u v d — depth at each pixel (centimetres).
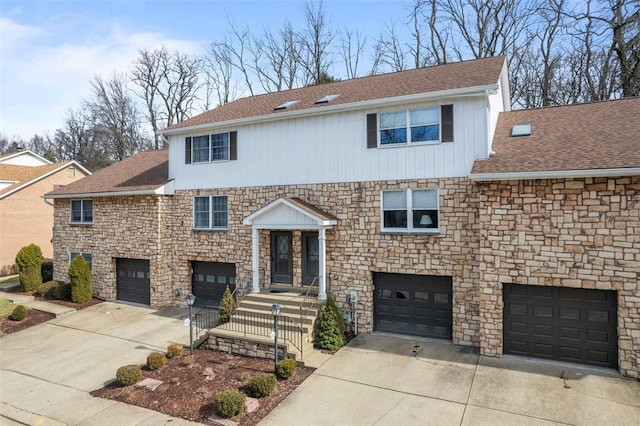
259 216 1422
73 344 1338
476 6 2692
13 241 2820
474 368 1016
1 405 948
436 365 1044
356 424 796
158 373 1074
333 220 1343
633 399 845
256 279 1455
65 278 2053
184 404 907
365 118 1328
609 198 955
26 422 870
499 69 1301
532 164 1035
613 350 988
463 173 1184
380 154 1302
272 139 1508
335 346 1170
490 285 1078
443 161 1211
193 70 4031
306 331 1182
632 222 934
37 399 972
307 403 884
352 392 923
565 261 998
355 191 1340
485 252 1081
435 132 1232
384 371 1023
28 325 1562
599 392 876
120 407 912
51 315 1662
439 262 1209
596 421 770
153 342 1319
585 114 1311
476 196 1165
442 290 1234
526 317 1071
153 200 1722
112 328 1481
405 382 959
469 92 1154
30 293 2005
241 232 1583
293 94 1781
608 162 944
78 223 1995
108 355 1228
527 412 809
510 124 1384
